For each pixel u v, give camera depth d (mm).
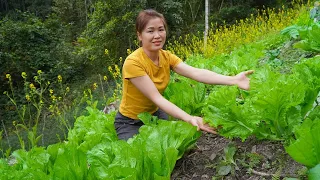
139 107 2645
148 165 1837
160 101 2361
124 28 13078
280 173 1890
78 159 1934
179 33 15219
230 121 2062
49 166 2059
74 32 21094
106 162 1896
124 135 2645
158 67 2568
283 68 4266
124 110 2699
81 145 2471
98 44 13680
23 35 14414
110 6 13289
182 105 2820
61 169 1860
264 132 2098
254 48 5242
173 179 2174
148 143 1924
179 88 2986
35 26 14906
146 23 2432
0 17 26266
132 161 1800
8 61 13781
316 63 2223
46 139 6758
